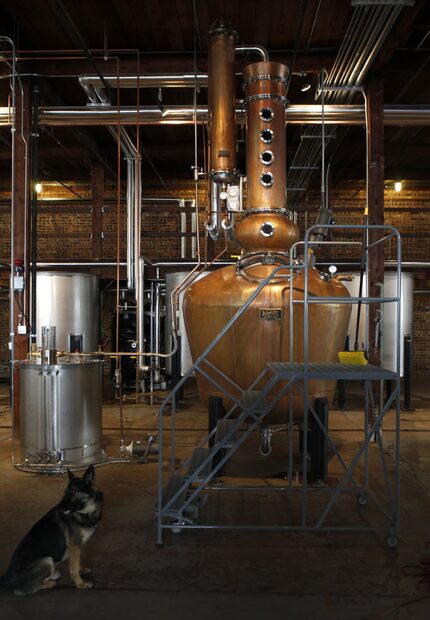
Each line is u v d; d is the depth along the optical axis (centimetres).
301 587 274
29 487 437
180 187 1323
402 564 300
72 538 269
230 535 340
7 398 930
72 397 488
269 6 599
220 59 525
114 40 671
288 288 429
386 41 592
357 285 879
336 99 712
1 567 292
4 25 629
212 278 470
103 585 275
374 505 397
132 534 341
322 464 445
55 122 700
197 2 592
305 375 324
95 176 1092
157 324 959
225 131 523
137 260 789
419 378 1227
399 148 1061
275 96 487
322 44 679
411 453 555
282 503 401
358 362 380
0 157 1057
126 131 863
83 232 1324
